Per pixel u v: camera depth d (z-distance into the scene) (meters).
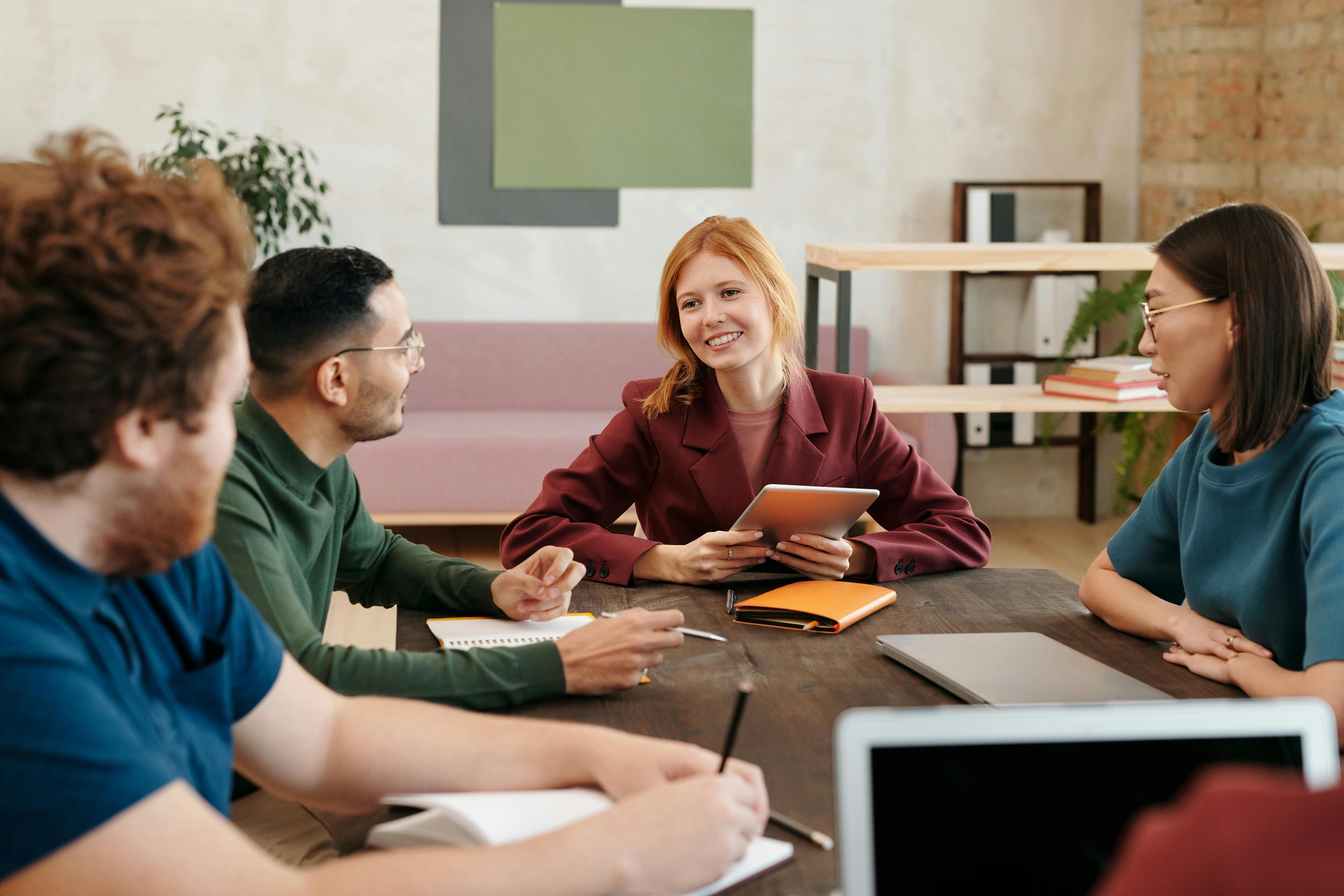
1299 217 4.57
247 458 1.41
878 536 1.87
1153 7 4.94
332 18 4.70
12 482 0.74
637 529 2.27
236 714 0.98
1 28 4.54
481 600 1.63
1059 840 0.73
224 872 0.72
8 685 0.67
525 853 0.82
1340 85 4.29
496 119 4.84
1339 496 1.29
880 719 0.73
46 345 0.68
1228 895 0.38
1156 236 4.99
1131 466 4.41
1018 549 4.62
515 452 4.30
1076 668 1.36
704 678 1.39
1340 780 0.72
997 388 3.86
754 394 2.00
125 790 0.69
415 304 4.91
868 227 5.05
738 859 0.89
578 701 1.31
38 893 0.66
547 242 4.94
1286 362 1.36
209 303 0.74
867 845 0.72
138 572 0.79
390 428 1.48
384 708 1.08
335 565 1.62
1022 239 5.06
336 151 4.77
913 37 4.96
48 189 0.71
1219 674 1.39
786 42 4.93
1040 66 5.02
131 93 4.64
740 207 5.00
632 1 4.85
